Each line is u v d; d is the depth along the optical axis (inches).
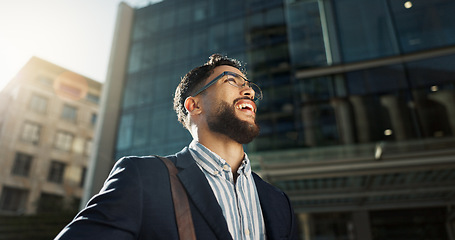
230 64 62.7
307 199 502.6
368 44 456.1
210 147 54.9
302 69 481.1
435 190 430.0
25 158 1266.0
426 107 398.9
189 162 48.6
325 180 425.1
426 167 354.9
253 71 747.4
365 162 367.2
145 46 895.1
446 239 482.9
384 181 420.8
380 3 465.7
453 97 385.4
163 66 837.8
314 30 496.4
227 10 850.1
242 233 45.2
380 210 536.4
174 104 66.5
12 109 1283.2
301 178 402.9
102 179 712.4
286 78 709.3
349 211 546.6
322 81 473.4
